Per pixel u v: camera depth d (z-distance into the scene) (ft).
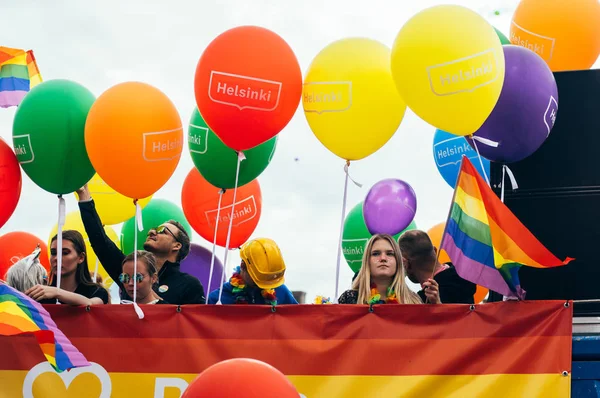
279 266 18.28
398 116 17.78
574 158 17.74
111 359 16.72
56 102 17.80
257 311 16.65
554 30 21.49
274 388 9.17
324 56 17.70
